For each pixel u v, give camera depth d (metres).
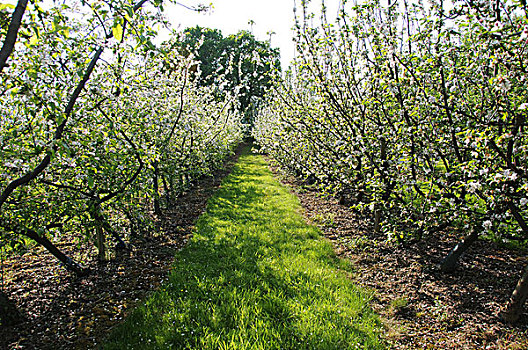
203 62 36.78
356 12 5.82
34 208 4.16
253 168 19.16
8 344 3.54
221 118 15.19
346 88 6.96
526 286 3.43
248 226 7.65
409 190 5.01
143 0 3.12
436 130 4.48
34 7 2.59
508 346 3.26
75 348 3.50
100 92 4.12
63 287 4.82
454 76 4.13
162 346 3.37
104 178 4.73
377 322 3.83
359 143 6.14
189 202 10.62
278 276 4.93
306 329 3.57
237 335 3.47
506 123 3.49
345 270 5.34
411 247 5.95
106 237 6.34
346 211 8.84
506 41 3.20
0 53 2.14
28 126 3.40
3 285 4.80
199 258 5.82
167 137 7.82
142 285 4.92
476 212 4.02
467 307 4.00
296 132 9.19
